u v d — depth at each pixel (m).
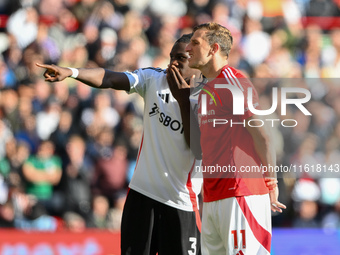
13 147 30.41
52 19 37.94
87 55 36.81
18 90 33.56
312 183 30.45
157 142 16.80
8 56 36.06
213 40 16.61
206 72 16.88
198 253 17.28
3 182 29.06
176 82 16.55
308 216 30.08
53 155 30.50
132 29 38.22
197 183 17.28
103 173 30.62
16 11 37.78
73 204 29.48
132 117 33.16
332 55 41.72
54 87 33.88
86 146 31.42
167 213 16.88
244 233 16.03
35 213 28.70
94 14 38.06
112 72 16.69
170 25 39.75
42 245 26.58
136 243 16.80
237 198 16.09
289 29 41.56
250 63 39.47
